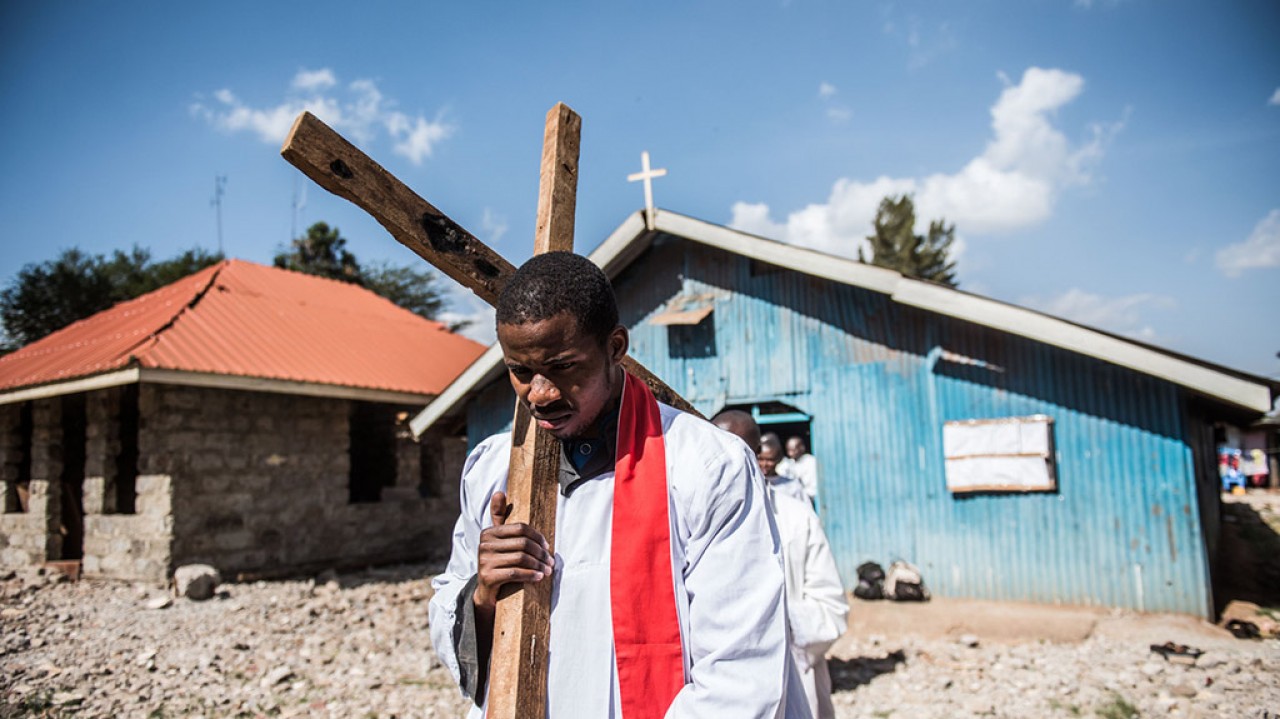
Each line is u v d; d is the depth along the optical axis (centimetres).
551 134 175
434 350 1511
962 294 808
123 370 929
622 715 130
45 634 736
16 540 1124
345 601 919
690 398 995
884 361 898
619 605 133
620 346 142
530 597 135
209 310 1220
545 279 129
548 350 127
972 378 849
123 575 988
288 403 1109
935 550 847
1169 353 744
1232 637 681
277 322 1296
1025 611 760
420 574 1138
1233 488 2408
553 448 147
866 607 800
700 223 945
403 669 639
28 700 539
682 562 138
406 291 3072
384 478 1294
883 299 908
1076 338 752
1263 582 960
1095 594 774
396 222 140
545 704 134
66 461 1122
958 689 575
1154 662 617
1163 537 753
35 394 1057
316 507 1128
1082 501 789
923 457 864
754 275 984
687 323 984
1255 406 677
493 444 165
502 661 133
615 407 149
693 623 133
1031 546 805
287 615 837
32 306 2512
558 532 144
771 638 131
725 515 136
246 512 1039
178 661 652
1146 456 766
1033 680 585
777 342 959
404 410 1330
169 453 966
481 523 159
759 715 125
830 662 657
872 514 880
